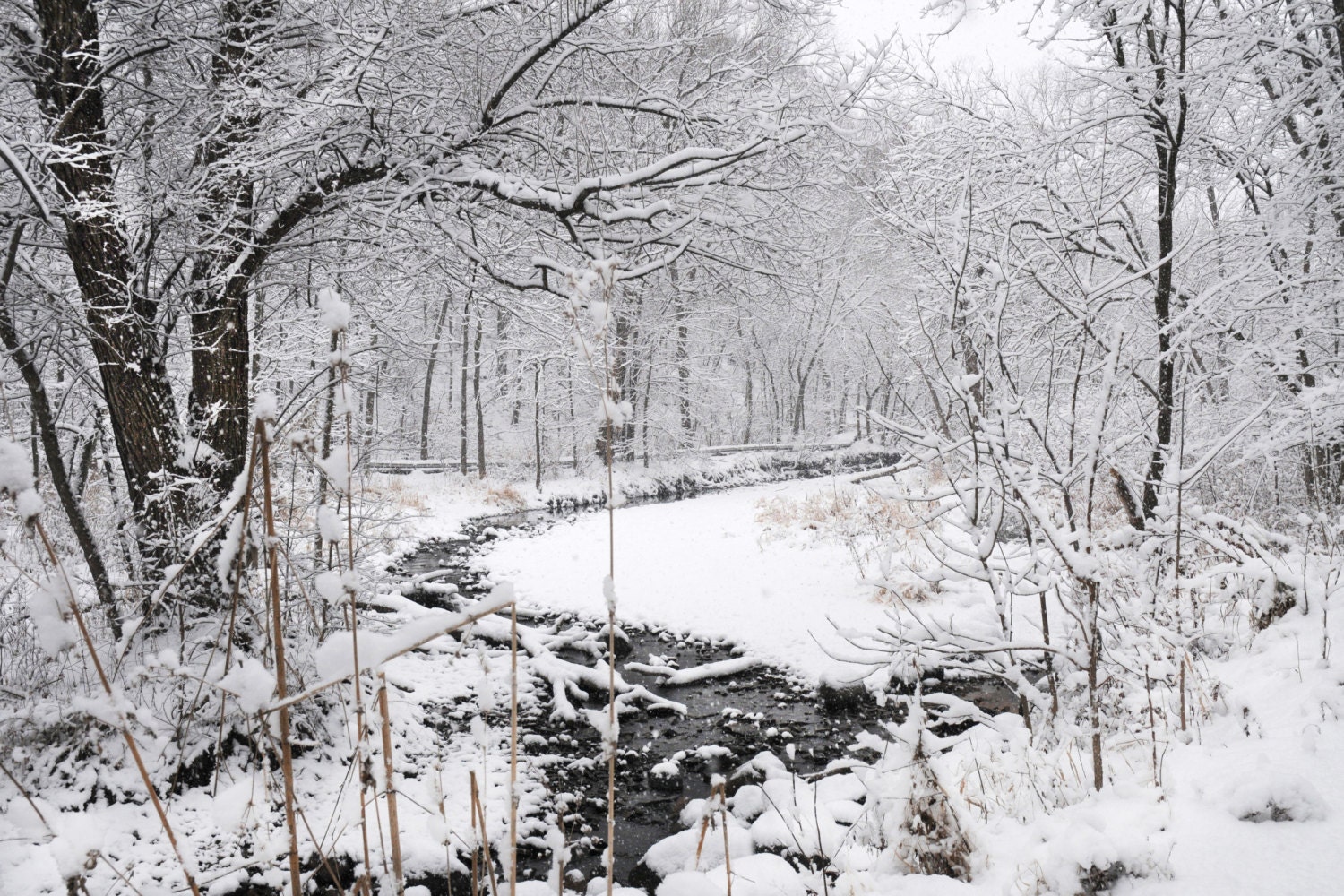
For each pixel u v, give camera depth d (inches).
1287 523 275.6
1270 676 162.7
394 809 64.0
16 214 219.5
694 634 385.4
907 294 563.2
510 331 800.9
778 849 177.2
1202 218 361.1
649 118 327.6
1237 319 281.7
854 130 307.0
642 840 213.5
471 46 263.6
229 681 56.6
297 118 227.6
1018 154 303.1
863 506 581.3
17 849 162.4
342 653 57.8
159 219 242.1
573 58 294.7
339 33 225.9
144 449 237.9
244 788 60.8
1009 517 247.4
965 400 161.6
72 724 176.1
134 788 187.2
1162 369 266.2
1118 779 138.9
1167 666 145.1
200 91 242.5
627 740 280.4
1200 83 277.4
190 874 56.6
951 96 331.9
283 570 220.2
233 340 257.3
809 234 344.2
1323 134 288.8
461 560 553.9
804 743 274.5
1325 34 293.1
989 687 299.3
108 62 229.6
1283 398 298.5
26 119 232.5
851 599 397.7
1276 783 112.1
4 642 206.1
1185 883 101.0
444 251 291.9
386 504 312.8
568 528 676.1
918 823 122.4
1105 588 160.6
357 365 328.8
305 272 307.4
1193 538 204.4
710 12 323.3
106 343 231.0
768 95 305.6
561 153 298.8
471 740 263.4
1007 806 144.6
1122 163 311.0
